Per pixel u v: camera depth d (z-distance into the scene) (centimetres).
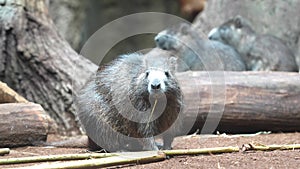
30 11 1209
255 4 1808
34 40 1191
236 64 1450
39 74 1173
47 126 921
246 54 1633
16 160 731
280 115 1022
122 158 715
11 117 898
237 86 1017
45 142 920
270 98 1021
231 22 1705
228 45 1608
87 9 2362
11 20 1174
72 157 745
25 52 1169
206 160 729
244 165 693
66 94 1151
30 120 908
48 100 1160
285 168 674
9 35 1172
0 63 1159
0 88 957
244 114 1010
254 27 1802
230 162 713
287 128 1039
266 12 1783
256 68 1603
